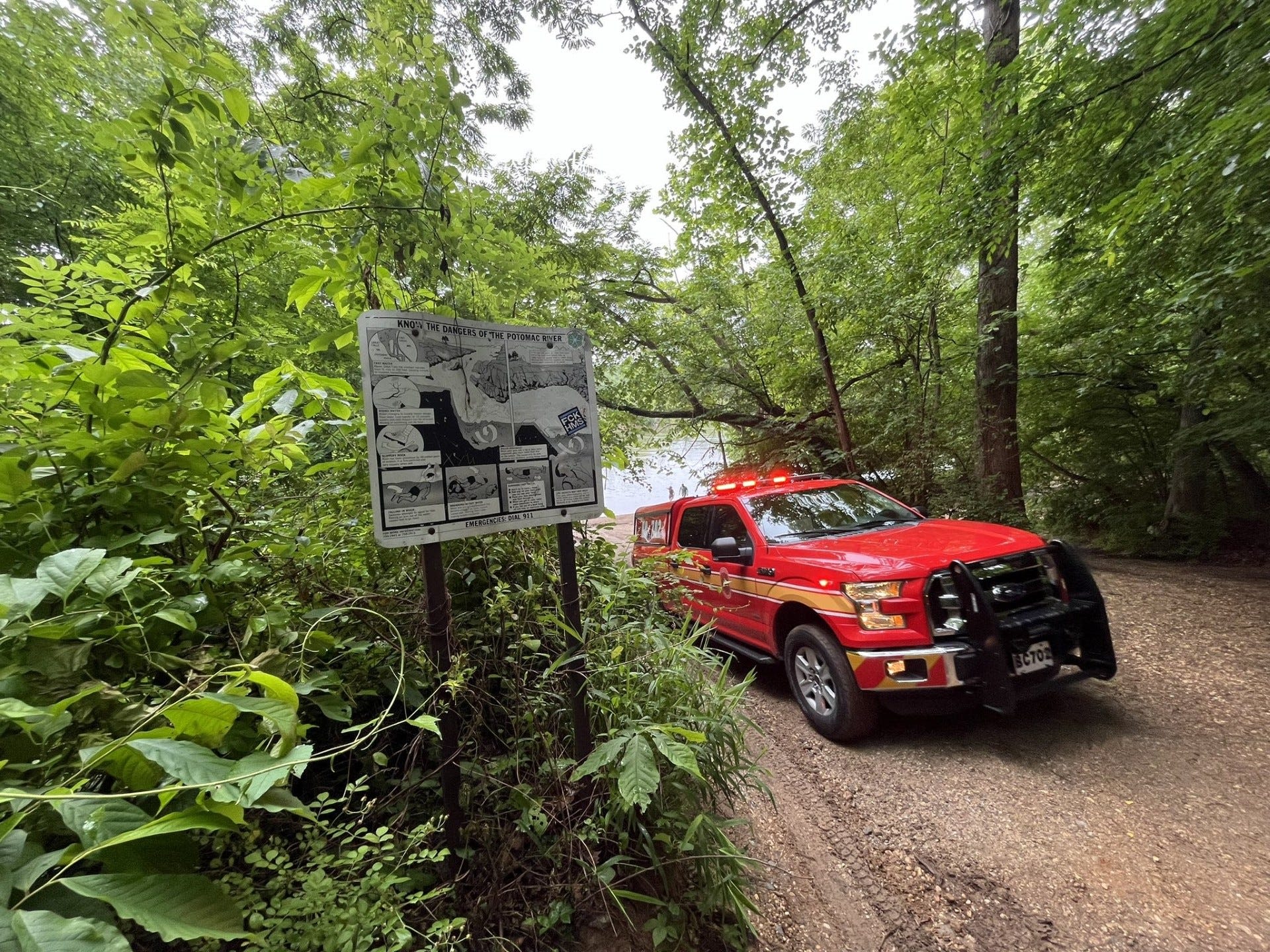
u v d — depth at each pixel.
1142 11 4.69
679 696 2.37
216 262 2.39
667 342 10.98
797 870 2.36
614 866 1.92
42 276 1.75
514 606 2.41
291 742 1.01
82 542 1.51
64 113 5.53
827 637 3.47
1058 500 10.03
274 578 1.98
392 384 1.73
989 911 2.09
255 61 4.65
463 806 1.90
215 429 1.77
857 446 9.46
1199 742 3.03
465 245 2.06
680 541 5.52
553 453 2.09
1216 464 8.24
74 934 0.72
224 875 1.31
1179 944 1.88
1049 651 3.14
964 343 8.78
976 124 6.85
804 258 8.95
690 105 8.89
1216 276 4.61
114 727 1.08
